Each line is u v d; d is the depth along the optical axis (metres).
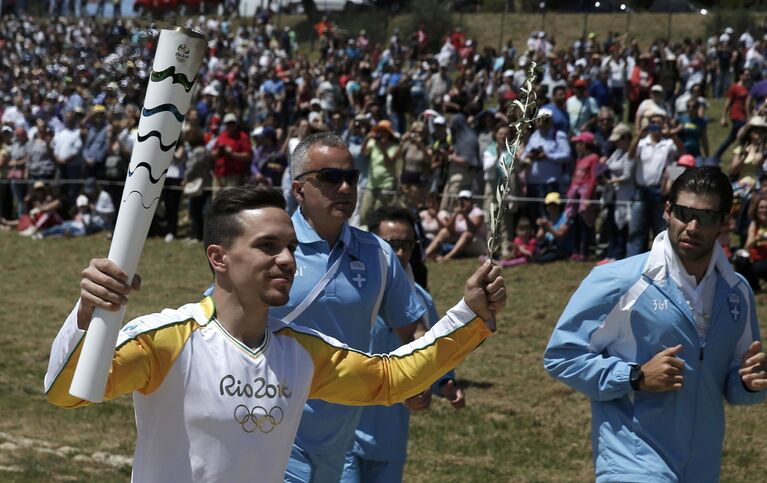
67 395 3.52
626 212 16.09
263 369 3.79
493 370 12.59
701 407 5.25
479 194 18.06
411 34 41.59
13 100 28.05
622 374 5.12
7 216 24.25
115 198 21.92
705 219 5.11
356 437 6.27
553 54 28.34
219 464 3.72
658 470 5.13
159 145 3.47
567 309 5.39
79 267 19.72
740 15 37.56
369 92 26.86
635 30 40.84
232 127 20.02
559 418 11.07
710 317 5.27
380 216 6.98
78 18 41.84
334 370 3.97
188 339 3.73
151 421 3.75
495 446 10.26
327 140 5.59
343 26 44.09
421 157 17.97
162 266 19.08
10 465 9.30
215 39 39.22
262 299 3.72
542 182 17.09
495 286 3.89
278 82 28.12
